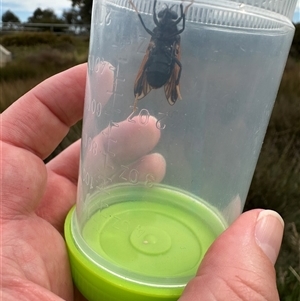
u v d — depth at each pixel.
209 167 0.12
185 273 0.11
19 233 0.12
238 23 0.10
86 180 0.12
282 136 0.40
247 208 0.30
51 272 0.12
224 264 0.10
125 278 0.10
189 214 0.12
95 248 0.11
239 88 0.10
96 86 0.11
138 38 0.10
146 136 0.12
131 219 0.12
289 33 0.10
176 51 0.10
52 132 0.15
